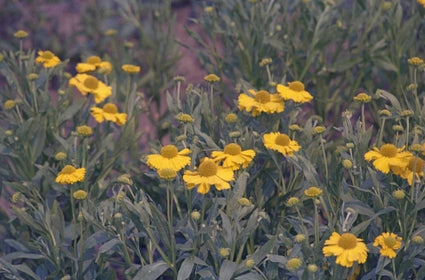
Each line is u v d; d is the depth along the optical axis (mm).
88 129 2174
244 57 2461
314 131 2104
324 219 2264
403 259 2031
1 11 3236
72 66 3115
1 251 2262
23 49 3148
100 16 3178
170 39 2803
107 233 2043
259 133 2191
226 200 2027
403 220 2016
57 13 3305
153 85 2730
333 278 1973
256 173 2195
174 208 2240
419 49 2629
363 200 2064
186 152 2031
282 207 2195
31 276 2150
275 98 2184
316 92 2531
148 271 2010
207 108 2195
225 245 1994
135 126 2348
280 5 2600
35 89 2279
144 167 2447
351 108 2262
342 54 2619
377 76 2629
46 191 2256
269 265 1985
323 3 2498
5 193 2436
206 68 2543
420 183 2023
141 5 3129
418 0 2363
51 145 2299
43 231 2098
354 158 2086
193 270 2062
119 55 2979
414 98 2270
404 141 2084
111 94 2371
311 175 2059
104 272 2137
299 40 2549
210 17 2555
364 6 2527
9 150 2242
